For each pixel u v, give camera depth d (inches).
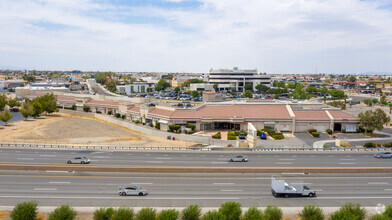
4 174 2085.4
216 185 1950.1
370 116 3713.1
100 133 3759.8
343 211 1432.1
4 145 2984.7
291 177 2129.7
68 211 1390.3
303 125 3887.8
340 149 2977.4
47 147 2960.1
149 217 1375.5
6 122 4138.8
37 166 2188.7
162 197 1738.4
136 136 3656.5
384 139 3496.6
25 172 2137.1
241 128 3882.9
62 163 2337.6
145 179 2039.9
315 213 1440.7
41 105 4852.4
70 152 2755.9
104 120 4815.5
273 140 3415.4
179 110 3976.4
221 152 2829.7
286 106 4106.8
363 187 1951.3
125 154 2701.8
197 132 3796.8
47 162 2359.7
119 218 1350.9
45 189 1822.1
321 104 4276.6
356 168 2246.6
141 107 4387.3
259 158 2600.9
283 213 1552.7
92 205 1605.6
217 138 3486.7
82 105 5600.4
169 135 3582.7
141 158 2554.1
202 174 2166.6
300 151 2908.5
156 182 1985.7
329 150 2955.2
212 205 1640.0
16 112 5541.3
